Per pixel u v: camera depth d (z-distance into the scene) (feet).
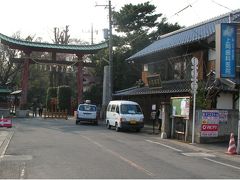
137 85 143.43
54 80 248.52
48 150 56.95
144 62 138.41
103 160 48.32
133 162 47.37
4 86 208.03
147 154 55.93
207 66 100.32
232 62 63.00
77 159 48.62
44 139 72.59
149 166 44.86
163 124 84.53
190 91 86.12
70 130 96.48
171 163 48.21
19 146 61.52
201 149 66.54
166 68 121.39
